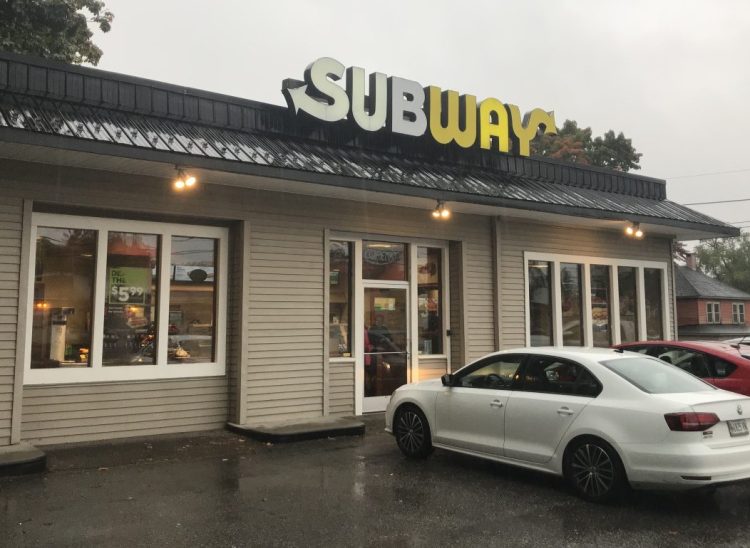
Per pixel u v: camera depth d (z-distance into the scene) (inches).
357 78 423.5
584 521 226.2
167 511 233.5
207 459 313.7
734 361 334.6
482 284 497.0
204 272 390.0
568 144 1488.7
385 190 385.7
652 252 625.3
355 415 434.0
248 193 388.8
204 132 361.1
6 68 312.8
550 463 260.5
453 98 468.8
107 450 326.0
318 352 409.4
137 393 359.3
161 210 358.3
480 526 220.8
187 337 381.1
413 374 468.4
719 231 581.3
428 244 482.6
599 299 583.2
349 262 443.2
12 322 313.7
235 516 229.0
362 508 240.1
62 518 224.2
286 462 310.7
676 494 260.5
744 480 228.8
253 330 385.1
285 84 407.5
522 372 283.0
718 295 1535.4
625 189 598.2
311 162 370.6
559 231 550.0
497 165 505.4
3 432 308.8
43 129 282.2
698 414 227.1
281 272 398.6
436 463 312.2
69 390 338.6
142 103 350.9
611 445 240.7
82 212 346.9
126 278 362.3
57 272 342.6
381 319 459.2
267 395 387.9
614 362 262.7
